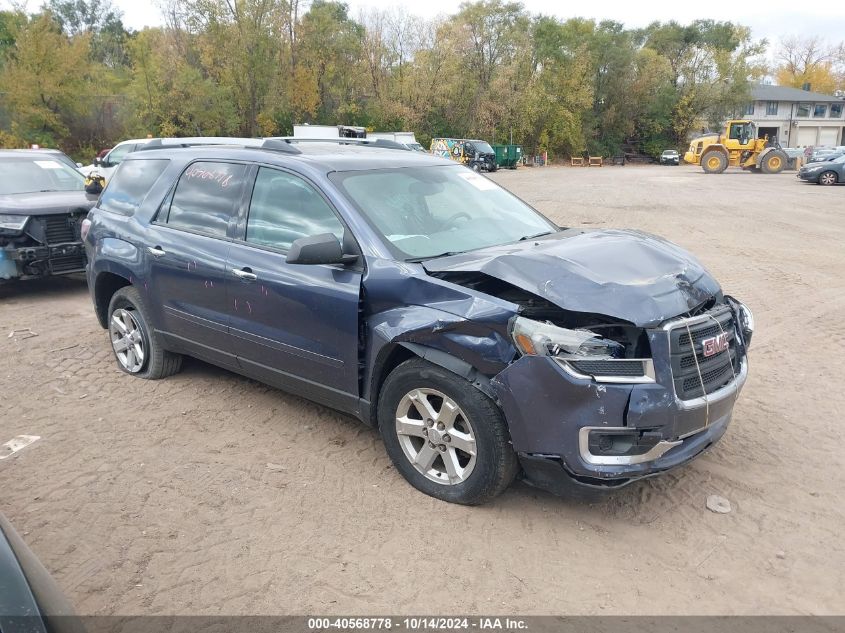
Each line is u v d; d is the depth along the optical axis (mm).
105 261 5484
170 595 3016
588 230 4586
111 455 4312
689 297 3404
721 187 27562
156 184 5250
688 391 3285
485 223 4418
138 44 43188
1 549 2006
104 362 6051
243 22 45594
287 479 4000
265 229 4379
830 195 22734
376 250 3803
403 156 4824
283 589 3053
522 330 3178
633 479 3256
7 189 9016
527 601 2973
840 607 2939
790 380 5613
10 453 4352
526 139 67750
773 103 81250
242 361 4602
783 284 9188
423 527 3502
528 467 3379
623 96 73938
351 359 3889
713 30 79562
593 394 3107
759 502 3750
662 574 3156
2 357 6250
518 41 63312
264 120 49031
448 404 3525
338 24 52750
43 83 39500
